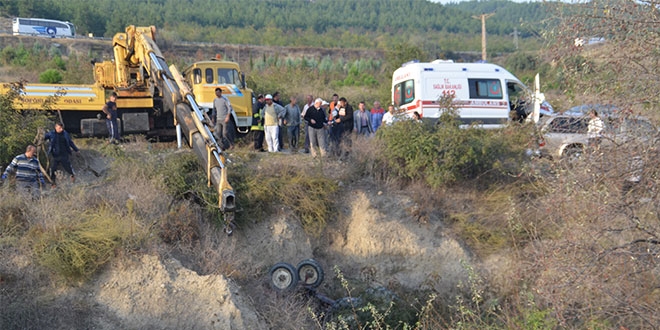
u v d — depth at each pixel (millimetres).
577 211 7797
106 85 17578
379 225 13398
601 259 7555
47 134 13000
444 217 13789
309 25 122938
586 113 8016
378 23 137375
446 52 68375
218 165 9891
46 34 58188
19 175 12141
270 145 16344
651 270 7734
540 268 8289
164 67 12375
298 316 10812
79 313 10016
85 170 13922
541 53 8406
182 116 10602
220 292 10570
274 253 12641
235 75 17562
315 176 13953
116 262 10734
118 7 99438
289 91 27891
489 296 12391
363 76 39531
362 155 14805
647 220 7672
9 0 83750
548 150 10398
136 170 13102
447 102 15406
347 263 13172
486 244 13219
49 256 10375
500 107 18109
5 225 11000
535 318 8617
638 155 7410
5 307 9594
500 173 14344
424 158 14148
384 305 11539
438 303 12297
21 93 15805
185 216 12078
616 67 7668
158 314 10258
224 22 111062
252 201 12969
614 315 7586
